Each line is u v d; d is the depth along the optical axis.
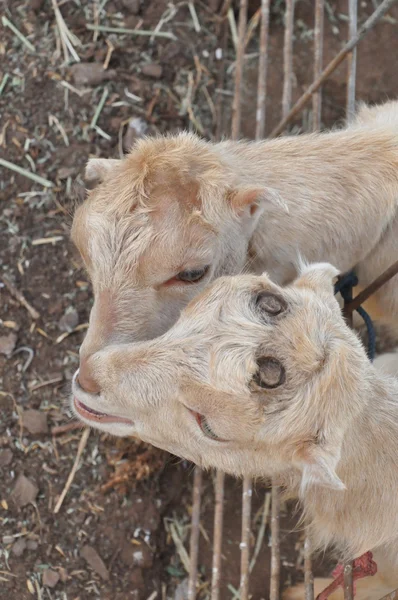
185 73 1.38
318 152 1.01
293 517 1.23
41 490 1.19
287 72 1.22
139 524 1.19
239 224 0.94
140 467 1.19
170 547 1.21
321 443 0.82
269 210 0.97
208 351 0.83
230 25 1.43
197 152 0.94
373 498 0.90
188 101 1.37
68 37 1.33
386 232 1.04
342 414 0.83
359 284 1.10
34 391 1.21
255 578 1.21
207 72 1.40
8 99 1.29
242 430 0.83
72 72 1.31
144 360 0.84
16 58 1.31
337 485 0.81
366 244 1.03
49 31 1.33
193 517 1.13
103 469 1.20
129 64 1.35
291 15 1.23
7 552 1.16
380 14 1.00
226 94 1.42
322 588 1.17
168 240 0.90
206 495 1.22
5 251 1.25
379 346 1.29
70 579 1.16
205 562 1.21
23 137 1.28
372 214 1.01
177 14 1.40
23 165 1.27
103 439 1.21
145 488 1.20
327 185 1.00
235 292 0.84
